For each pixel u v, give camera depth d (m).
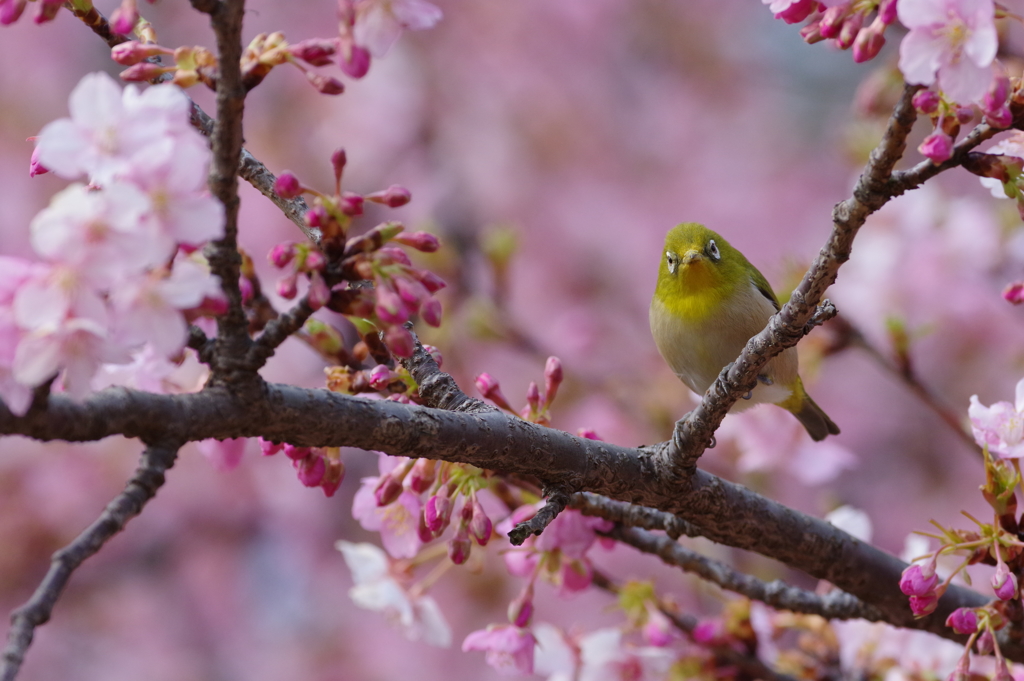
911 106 4.21
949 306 12.97
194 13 17.91
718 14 19.72
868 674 7.79
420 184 17.41
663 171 18.48
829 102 19.66
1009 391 14.93
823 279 4.83
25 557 15.30
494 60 18.44
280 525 16.50
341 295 4.40
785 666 7.94
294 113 17.73
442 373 5.65
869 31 4.37
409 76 18.02
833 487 16.75
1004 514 5.59
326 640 16.34
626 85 19.11
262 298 5.96
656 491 5.83
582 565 6.83
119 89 3.73
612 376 14.59
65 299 3.57
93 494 15.44
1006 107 4.20
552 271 17.25
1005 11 4.18
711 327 8.64
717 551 10.55
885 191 4.49
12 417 3.76
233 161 4.01
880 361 9.33
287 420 4.45
